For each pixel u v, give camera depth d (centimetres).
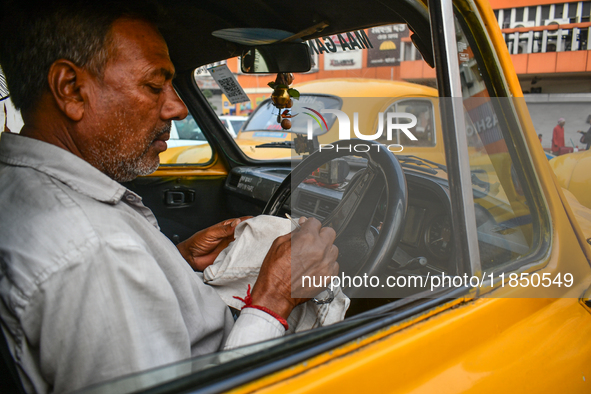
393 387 62
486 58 86
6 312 61
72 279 60
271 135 345
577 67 1068
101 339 61
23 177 69
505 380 72
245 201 265
